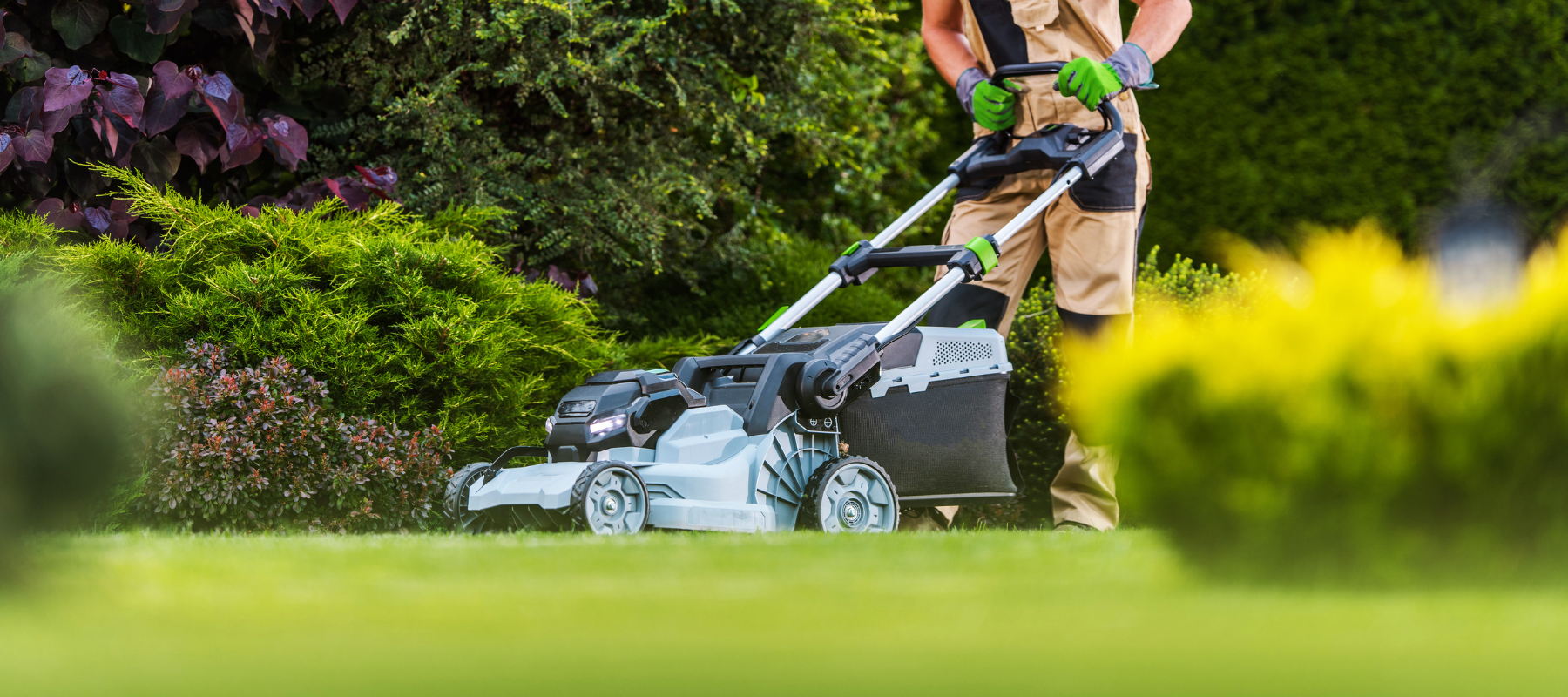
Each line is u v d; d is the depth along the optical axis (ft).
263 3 15.65
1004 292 13.80
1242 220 26.20
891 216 26.78
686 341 19.13
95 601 3.47
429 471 12.50
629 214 19.01
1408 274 3.96
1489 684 2.45
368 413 13.55
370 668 2.52
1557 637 2.94
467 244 15.05
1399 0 25.82
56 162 14.67
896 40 26.53
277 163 17.49
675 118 20.49
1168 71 26.61
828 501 10.72
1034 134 13.26
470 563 4.61
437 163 18.24
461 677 2.42
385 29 18.29
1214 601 3.55
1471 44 25.80
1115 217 13.17
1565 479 3.83
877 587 3.77
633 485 9.62
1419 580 3.84
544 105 19.79
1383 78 25.85
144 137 14.94
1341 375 3.80
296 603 3.41
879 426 11.58
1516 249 4.06
